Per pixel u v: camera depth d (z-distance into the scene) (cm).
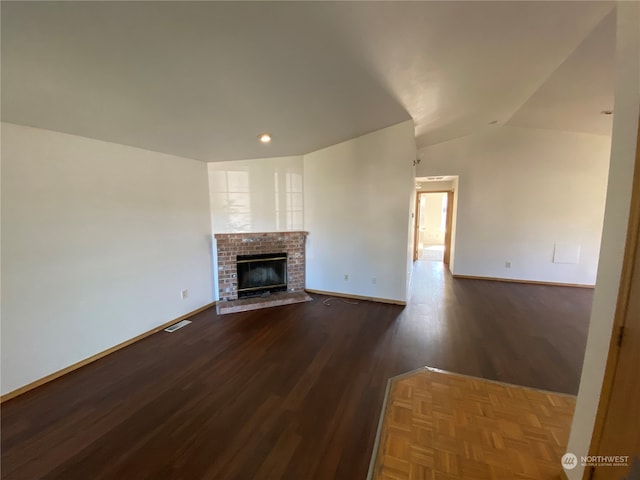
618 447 112
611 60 262
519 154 525
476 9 179
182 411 202
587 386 136
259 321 360
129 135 276
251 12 150
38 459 164
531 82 325
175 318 360
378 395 217
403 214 396
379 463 159
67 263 249
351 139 414
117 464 160
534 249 537
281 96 255
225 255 420
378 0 157
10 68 159
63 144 243
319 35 179
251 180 429
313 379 238
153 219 329
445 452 166
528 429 182
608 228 126
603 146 491
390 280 418
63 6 128
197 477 151
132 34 152
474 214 564
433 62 243
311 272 471
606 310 125
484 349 287
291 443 173
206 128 296
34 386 229
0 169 207
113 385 232
